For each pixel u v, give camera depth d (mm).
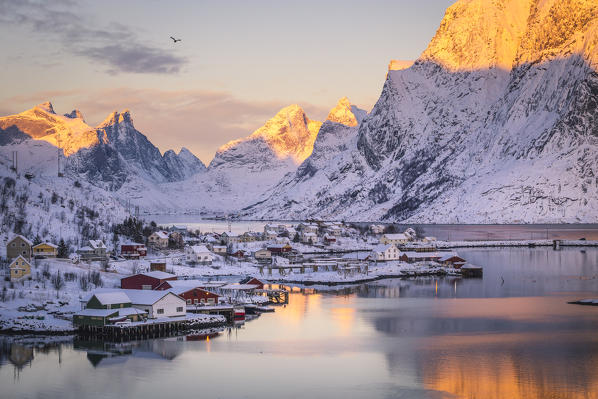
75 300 133375
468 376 90438
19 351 104500
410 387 86125
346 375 91375
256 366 96000
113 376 91688
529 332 116500
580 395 82500
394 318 131750
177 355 102062
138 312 118812
